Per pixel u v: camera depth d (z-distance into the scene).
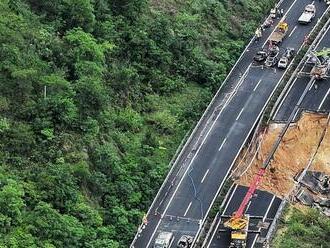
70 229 105.94
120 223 113.44
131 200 116.94
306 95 138.38
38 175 109.38
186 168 125.75
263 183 125.12
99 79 125.69
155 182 121.00
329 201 123.50
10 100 116.06
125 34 136.62
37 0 132.62
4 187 104.06
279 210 119.69
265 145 130.12
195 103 135.62
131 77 131.12
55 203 108.44
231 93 139.50
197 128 132.50
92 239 108.81
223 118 134.50
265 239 114.94
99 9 137.50
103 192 115.69
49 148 113.50
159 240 113.12
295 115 134.50
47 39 126.19
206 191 122.38
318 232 116.62
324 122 133.12
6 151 110.75
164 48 139.38
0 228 101.69
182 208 119.56
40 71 120.31
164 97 135.62
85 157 116.38
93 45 127.50
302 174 127.12
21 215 103.94
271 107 135.38
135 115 128.50
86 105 120.50
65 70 124.44
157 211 119.00
